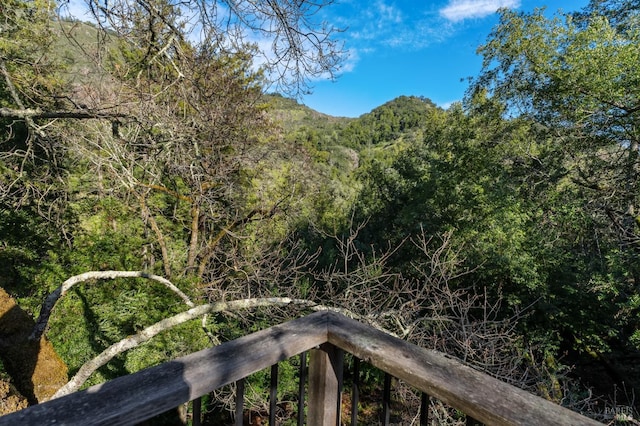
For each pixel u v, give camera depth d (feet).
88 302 18.65
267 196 30.78
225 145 26.18
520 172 36.11
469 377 2.73
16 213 26.37
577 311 29.89
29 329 12.54
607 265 26.43
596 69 26.30
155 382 2.54
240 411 3.01
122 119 17.66
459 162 42.45
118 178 18.83
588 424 2.22
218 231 33.81
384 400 3.22
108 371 16.11
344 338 3.36
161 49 13.43
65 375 12.30
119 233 26.12
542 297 29.99
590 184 29.32
